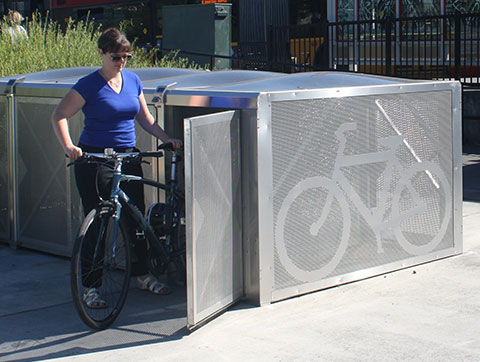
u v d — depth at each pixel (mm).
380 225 5148
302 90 4656
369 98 4992
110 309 4434
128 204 4531
